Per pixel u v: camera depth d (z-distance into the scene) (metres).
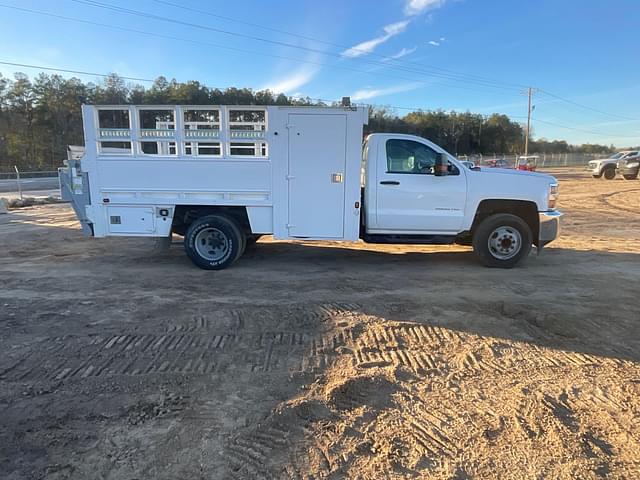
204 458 2.75
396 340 4.51
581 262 8.08
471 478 2.60
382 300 5.75
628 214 15.15
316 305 5.54
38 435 2.95
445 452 2.82
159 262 8.03
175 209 7.34
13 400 3.37
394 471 2.65
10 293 6.02
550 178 7.60
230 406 3.31
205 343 4.41
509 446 2.89
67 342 4.40
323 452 2.82
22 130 62.81
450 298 5.84
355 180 7.13
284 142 7.04
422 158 7.45
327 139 7.03
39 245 9.75
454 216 7.49
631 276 7.03
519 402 3.40
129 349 4.25
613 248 9.49
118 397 3.42
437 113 101.25
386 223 7.50
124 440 2.91
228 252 7.34
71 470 2.63
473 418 3.19
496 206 7.61
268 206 7.23
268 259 8.34
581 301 5.71
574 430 3.06
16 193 24.92
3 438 2.92
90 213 7.31
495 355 4.20
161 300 5.71
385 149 7.39
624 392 3.56
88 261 8.12
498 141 104.94
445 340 4.52
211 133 7.06
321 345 4.39
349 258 8.48
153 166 7.18
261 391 3.53
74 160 7.38
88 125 7.10
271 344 4.41
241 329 4.77
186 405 3.32
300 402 3.34
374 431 3.04
